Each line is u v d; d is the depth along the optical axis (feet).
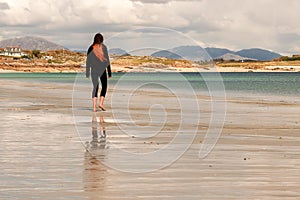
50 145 24.75
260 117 38.14
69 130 30.04
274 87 113.80
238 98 64.08
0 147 24.20
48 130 30.17
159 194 15.60
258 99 62.44
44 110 42.96
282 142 25.82
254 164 20.22
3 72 403.54
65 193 15.64
